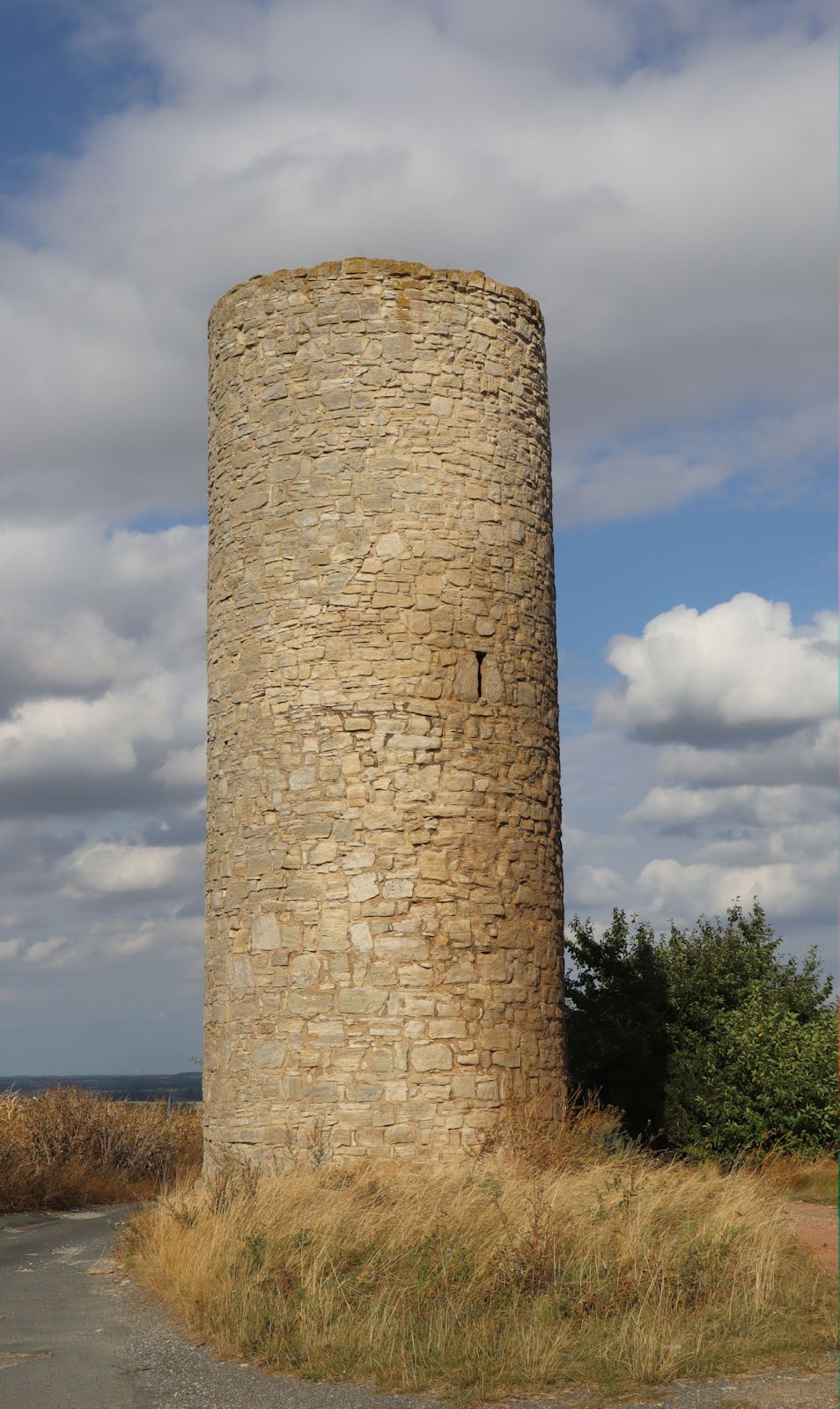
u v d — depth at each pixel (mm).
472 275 14664
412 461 14000
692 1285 9062
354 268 14312
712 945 19406
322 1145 12773
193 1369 7906
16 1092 18422
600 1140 13281
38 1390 7516
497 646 14141
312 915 13289
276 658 13953
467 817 13594
